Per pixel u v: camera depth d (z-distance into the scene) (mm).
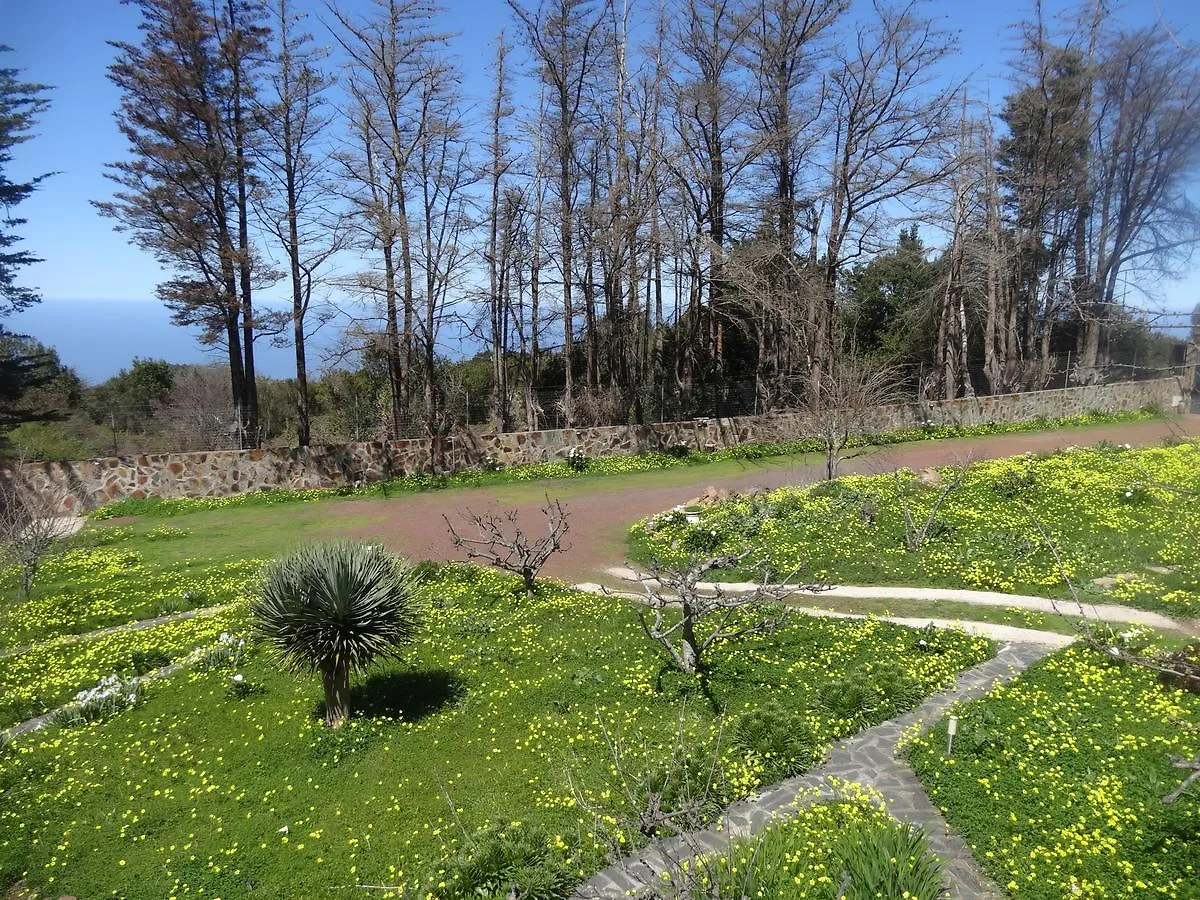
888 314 37719
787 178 29406
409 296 24234
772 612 10039
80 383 35031
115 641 10172
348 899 5203
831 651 8844
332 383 35438
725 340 35312
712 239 26000
